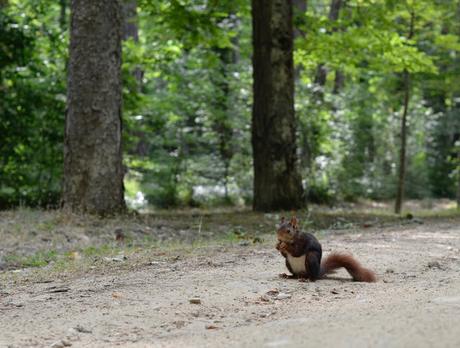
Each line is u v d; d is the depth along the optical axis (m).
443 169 40.25
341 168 31.56
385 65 23.86
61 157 19.55
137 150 27.89
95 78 15.55
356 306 5.80
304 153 29.66
